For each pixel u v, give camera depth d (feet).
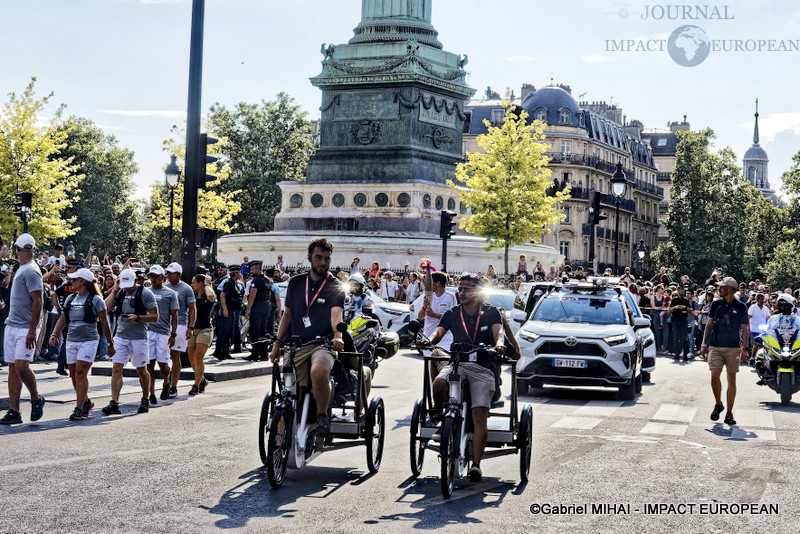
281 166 309.22
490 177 175.11
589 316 66.33
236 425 45.62
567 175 349.41
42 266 86.63
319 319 32.89
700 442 44.50
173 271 56.39
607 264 375.04
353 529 26.84
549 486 33.60
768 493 33.04
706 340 52.26
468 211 180.65
